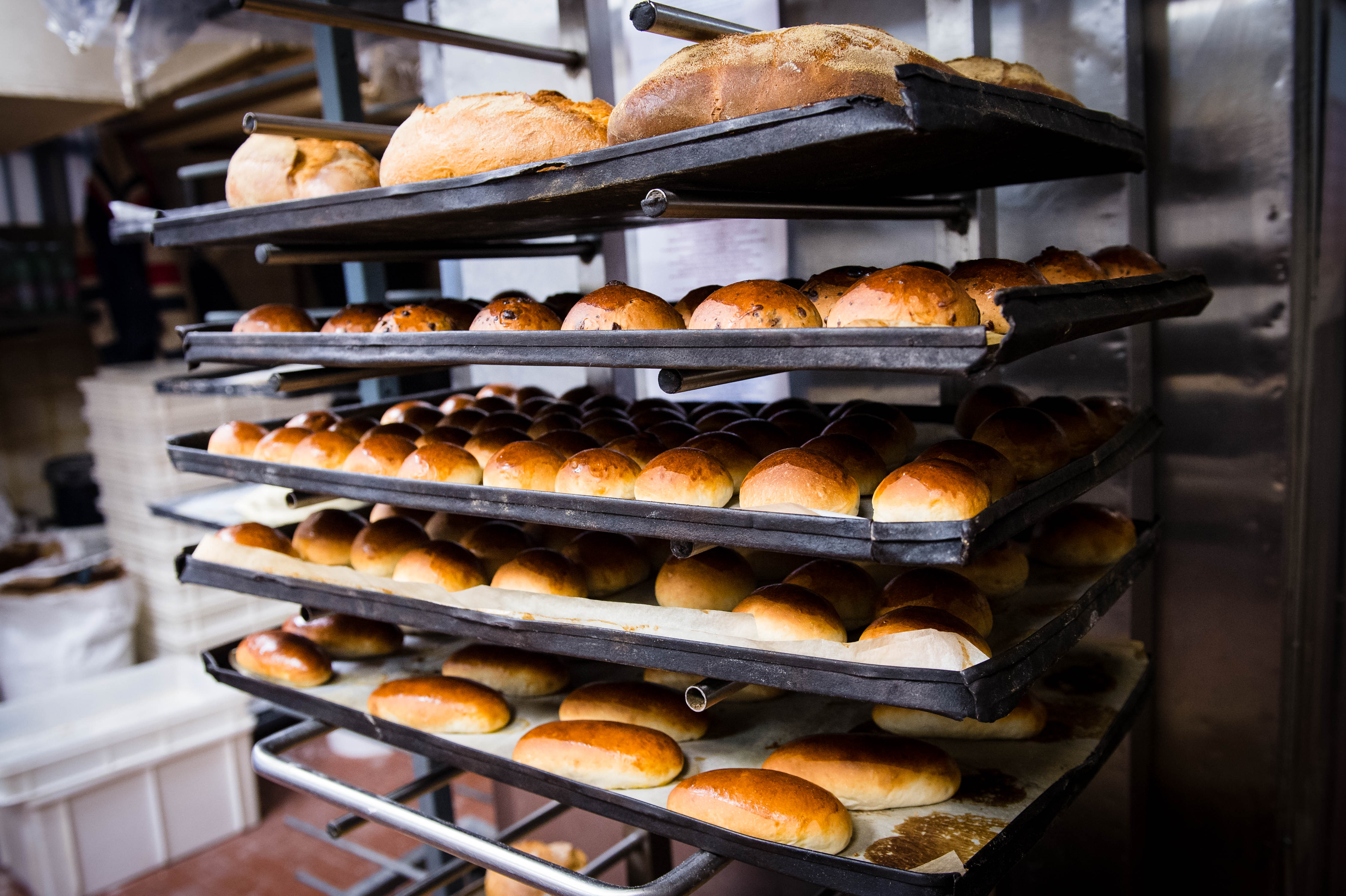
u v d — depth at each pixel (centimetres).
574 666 175
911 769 118
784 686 106
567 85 221
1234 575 190
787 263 220
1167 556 198
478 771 139
